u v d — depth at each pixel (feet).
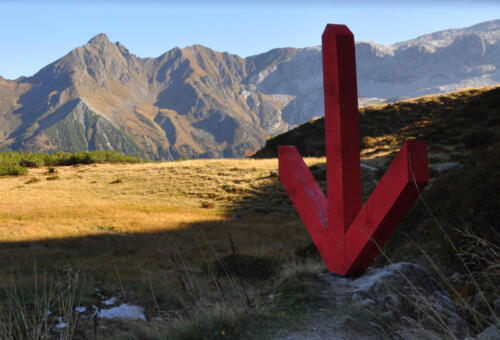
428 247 20.18
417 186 11.28
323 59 14.28
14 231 74.08
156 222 85.15
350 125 13.96
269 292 13.24
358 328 9.20
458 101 159.53
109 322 16.17
